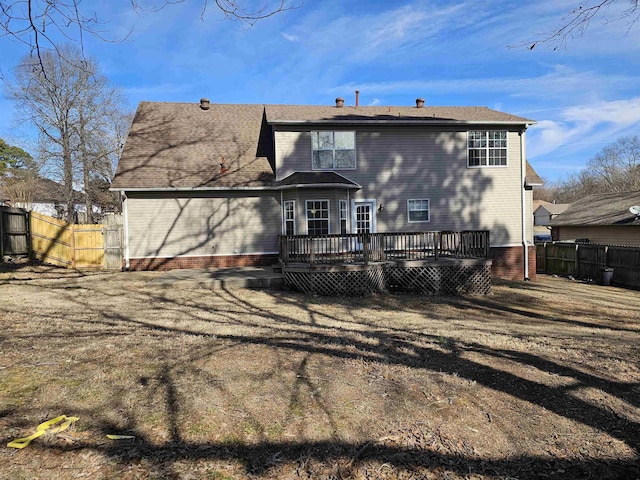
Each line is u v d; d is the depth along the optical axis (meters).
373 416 3.54
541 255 20.30
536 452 3.13
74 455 2.80
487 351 5.47
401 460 2.97
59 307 7.83
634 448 3.20
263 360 4.80
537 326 7.89
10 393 3.65
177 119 16.77
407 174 15.16
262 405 3.64
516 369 4.74
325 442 3.13
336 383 4.17
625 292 13.77
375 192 14.98
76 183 29.95
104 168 32.59
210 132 16.28
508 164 15.69
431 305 10.08
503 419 3.58
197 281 11.02
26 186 33.78
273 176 14.64
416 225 15.23
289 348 5.33
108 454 2.83
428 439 3.24
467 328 7.31
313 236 11.09
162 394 3.78
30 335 5.60
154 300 9.05
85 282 11.09
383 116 15.47
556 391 4.16
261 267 14.14
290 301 9.77
